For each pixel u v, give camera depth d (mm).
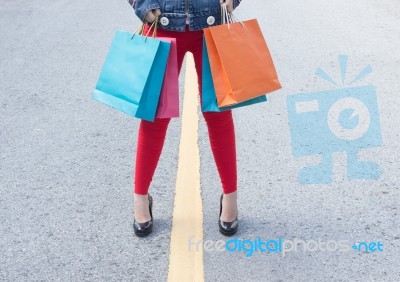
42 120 4988
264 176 3895
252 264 3045
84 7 9180
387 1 8547
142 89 2771
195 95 5324
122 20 8195
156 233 3326
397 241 3197
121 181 3928
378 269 2986
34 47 7109
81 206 3639
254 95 2814
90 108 5215
